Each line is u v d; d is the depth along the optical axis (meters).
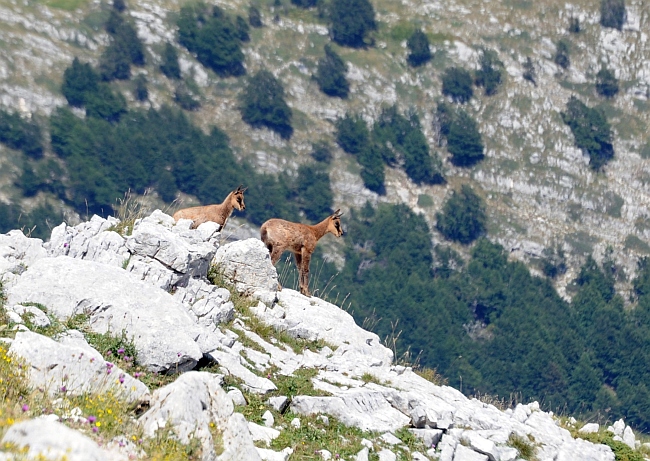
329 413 54.53
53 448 30.77
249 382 54.97
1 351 42.56
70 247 63.06
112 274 55.78
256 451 42.62
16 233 62.03
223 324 63.28
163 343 52.34
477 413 62.59
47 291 54.00
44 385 41.97
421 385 65.19
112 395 42.59
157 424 41.03
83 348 45.50
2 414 35.78
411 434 56.16
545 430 65.88
